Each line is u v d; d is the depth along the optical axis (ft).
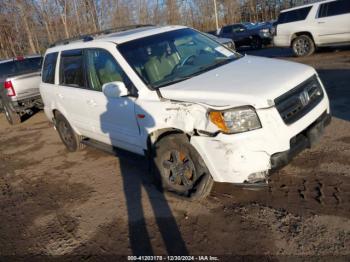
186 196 13.43
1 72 34.65
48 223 14.47
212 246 11.10
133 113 14.29
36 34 95.20
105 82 16.02
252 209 12.51
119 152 17.16
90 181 17.49
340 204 11.84
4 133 31.53
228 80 12.84
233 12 138.00
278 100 11.51
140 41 15.61
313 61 37.88
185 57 15.52
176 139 12.87
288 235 10.91
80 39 18.97
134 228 12.83
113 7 99.14
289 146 11.53
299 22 42.73
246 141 11.07
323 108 13.12
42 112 37.40
